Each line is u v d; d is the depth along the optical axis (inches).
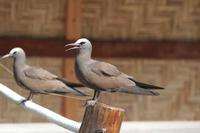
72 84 268.1
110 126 255.4
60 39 567.5
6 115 571.8
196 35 614.5
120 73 258.4
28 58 565.0
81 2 581.0
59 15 573.0
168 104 614.5
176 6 609.9
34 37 570.9
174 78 612.7
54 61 569.6
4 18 568.1
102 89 256.1
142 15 601.0
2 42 557.9
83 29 584.1
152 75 606.5
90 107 257.1
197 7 614.5
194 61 614.5
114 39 593.3
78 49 256.5
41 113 285.7
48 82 267.9
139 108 606.5
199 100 621.6
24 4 570.9
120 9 594.6
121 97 600.1
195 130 571.8
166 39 607.8
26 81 269.0
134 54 589.0
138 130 543.5
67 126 281.0
